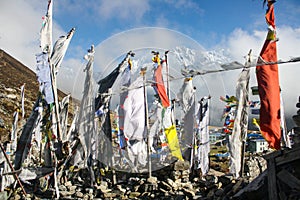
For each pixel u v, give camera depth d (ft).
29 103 138.82
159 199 52.01
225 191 45.29
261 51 37.06
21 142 55.72
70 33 59.06
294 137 33.91
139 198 53.72
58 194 53.21
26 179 54.44
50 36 57.77
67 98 62.85
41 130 58.13
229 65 29.58
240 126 54.44
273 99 36.52
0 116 101.81
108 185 59.36
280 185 32.09
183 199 49.67
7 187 53.21
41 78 55.77
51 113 57.77
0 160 53.98
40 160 63.62
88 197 53.78
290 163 31.89
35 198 52.42
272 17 36.91
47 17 58.03
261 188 34.27
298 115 34.50
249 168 62.95
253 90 47.80
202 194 52.47
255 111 54.90
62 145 56.70
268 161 33.96
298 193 29.37
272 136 36.40
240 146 54.29
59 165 57.47
